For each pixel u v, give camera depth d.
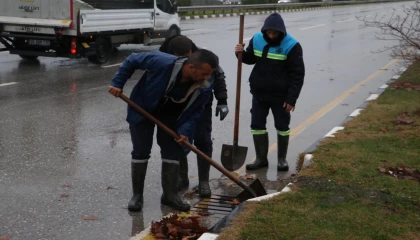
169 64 4.67
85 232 4.70
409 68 13.35
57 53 13.80
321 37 22.44
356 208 4.72
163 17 16.41
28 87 11.04
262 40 6.28
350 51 18.42
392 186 5.27
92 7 13.67
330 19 31.88
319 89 11.98
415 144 6.71
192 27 23.83
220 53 16.47
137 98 4.91
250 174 6.39
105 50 14.52
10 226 4.75
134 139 5.07
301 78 6.17
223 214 5.16
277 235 4.15
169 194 5.25
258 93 6.42
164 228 4.66
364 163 5.95
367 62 16.09
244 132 8.36
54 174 6.13
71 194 5.55
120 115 9.10
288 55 6.16
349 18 32.81
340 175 5.54
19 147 7.09
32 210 5.11
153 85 4.76
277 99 6.36
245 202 4.80
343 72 14.30
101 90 11.10
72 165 6.46
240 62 6.20
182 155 5.79
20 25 13.45
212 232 4.23
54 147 7.16
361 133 7.31
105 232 4.71
